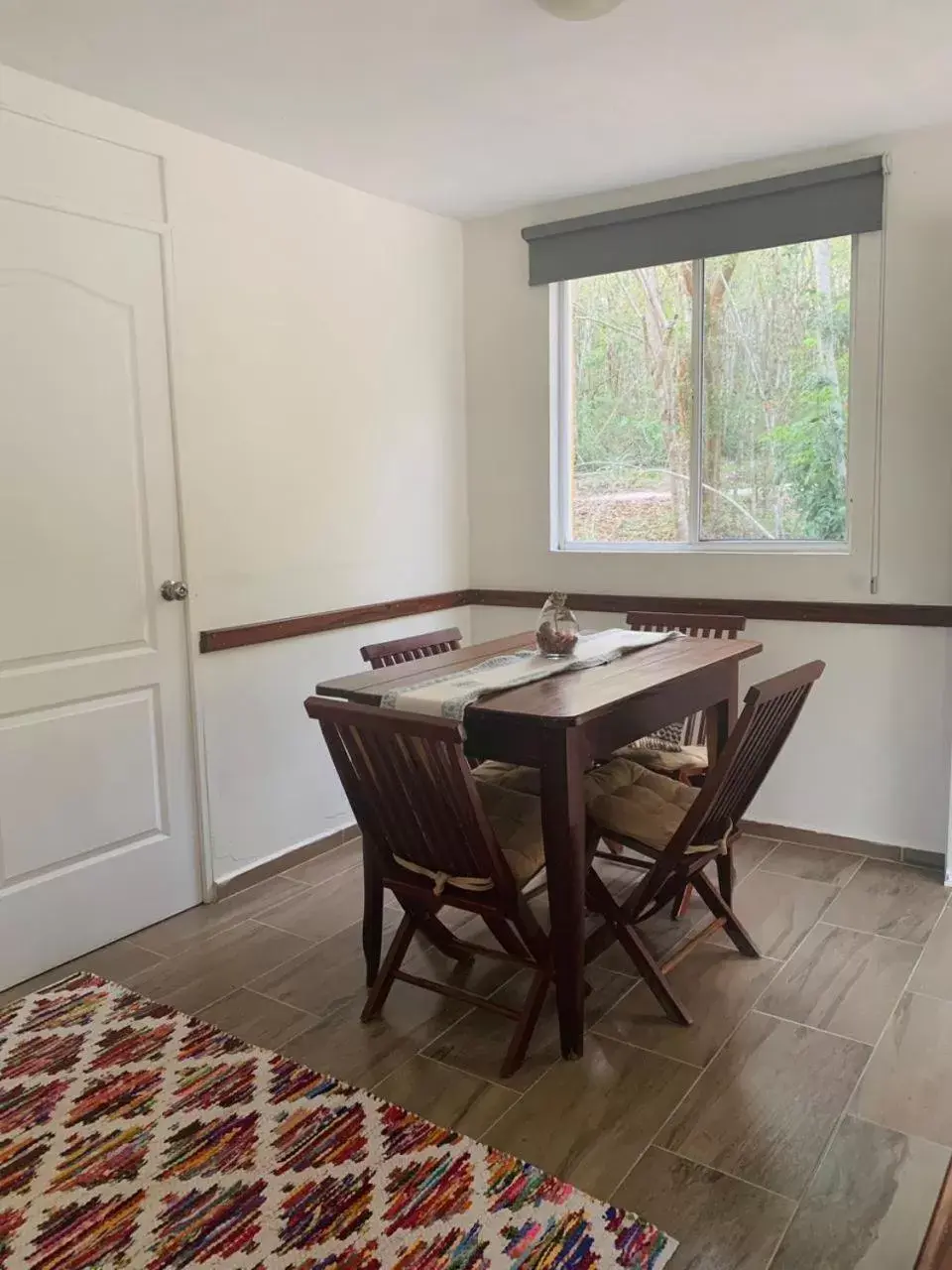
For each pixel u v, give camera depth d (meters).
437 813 2.10
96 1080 2.15
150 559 2.88
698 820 2.25
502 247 3.94
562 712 2.08
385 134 2.98
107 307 2.72
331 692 2.37
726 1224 1.69
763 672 3.51
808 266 3.35
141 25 2.24
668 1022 2.33
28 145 2.50
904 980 2.51
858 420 3.24
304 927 2.93
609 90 2.68
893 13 2.26
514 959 2.26
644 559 3.74
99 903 2.79
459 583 4.18
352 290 3.53
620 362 3.79
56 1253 1.67
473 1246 1.65
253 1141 1.94
